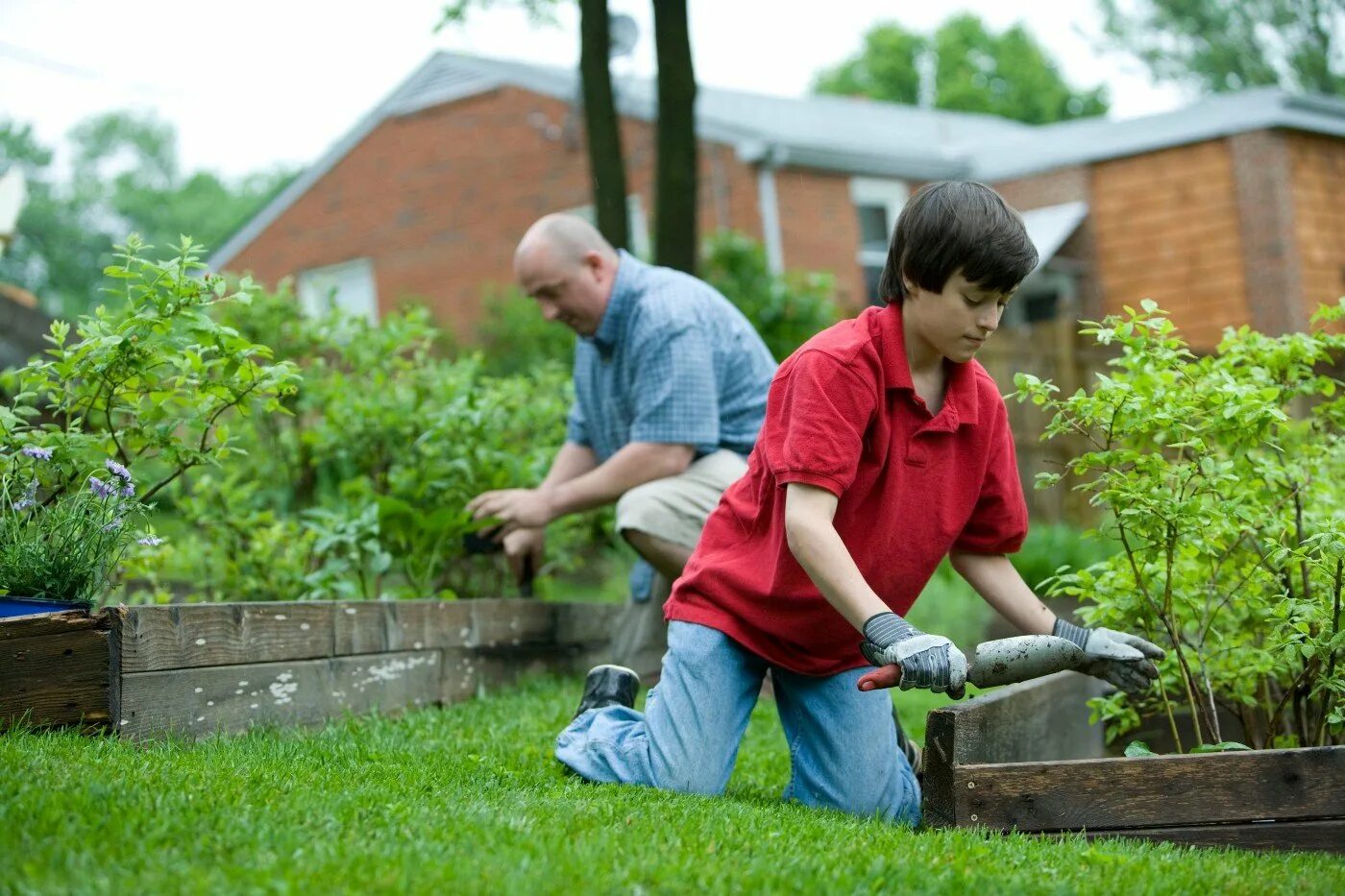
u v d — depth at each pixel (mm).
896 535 2971
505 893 1912
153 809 2203
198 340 3494
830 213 17047
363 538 4883
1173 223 17188
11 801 2145
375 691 3998
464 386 5480
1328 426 3570
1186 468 3021
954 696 2602
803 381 2838
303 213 20438
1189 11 32219
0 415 3307
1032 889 2193
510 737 3785
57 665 2988
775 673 3258
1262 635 3377
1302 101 16641
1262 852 2689
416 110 19281
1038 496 11078
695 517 4449
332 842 2127
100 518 3162
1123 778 2734
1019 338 11133
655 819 2549
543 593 5875
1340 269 17125
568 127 17938
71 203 45969
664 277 4645
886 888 2146
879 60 44531
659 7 8477
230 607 3371
